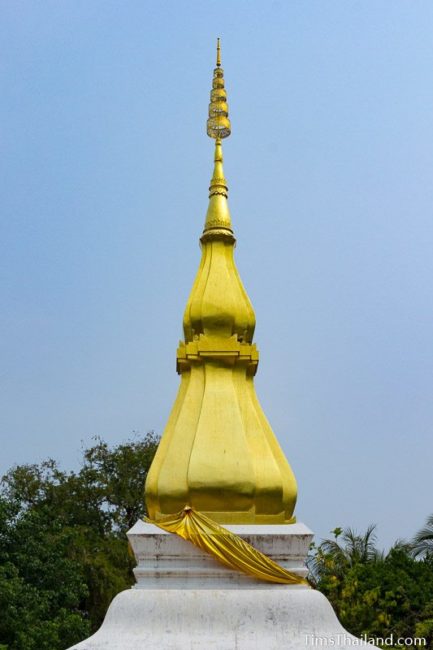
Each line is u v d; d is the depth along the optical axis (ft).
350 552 113.91
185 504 43.57
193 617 39.68
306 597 40.81
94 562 124.67
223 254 50.80
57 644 86.89
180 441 45.27
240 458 43.80
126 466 150.30
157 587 41.50
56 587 96.37
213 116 54.70
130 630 39.37
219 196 52.54
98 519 146.82
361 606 81.61
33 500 143.64
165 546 41.93
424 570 87.81
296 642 39.04
